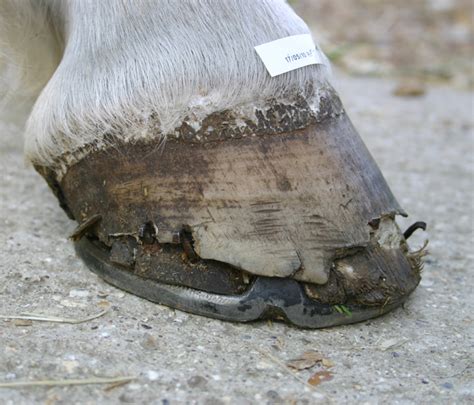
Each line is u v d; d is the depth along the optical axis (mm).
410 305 522
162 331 466
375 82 1205
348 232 465
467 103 1104
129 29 475
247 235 460
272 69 469
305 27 493
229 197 461
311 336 474
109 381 429
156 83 467
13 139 628
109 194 482
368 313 480
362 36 1458
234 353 457
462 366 467
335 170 469
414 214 675
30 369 432
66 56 491
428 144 877
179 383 432
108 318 473
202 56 468
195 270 473
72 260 523
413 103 1078
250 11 476
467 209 694
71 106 480
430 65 1319
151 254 480
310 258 461
